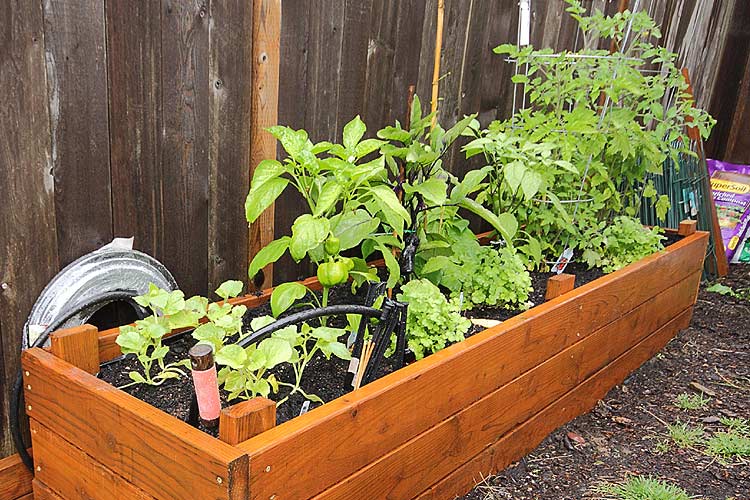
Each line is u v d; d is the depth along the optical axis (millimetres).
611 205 3107
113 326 1858
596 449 2244
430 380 1612
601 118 2721
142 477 1315
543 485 2021
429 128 2619
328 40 2143
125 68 1638
